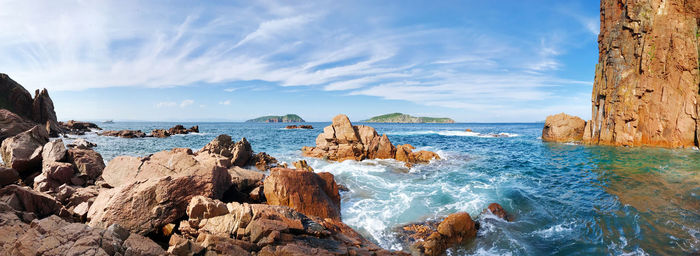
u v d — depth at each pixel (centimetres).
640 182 1598
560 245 927
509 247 923
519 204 1311
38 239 616
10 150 1565
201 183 1026
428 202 1355
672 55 3094
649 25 3216
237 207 817
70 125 6806
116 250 625
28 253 580
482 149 3403
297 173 1212
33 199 919
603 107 3653
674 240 930
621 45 3459
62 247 595
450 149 3403
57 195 1114
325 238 802
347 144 2608
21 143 1619
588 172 1950
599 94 3700
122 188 958
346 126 2884
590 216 1144
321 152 2652
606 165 2175
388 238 995
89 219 918
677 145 3039
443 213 1209
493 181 1748
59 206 986
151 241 687
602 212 1179
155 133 6019
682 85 3045
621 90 3406
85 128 6988
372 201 1384
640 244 914
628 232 998
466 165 2298
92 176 1450
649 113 3212
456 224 974
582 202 1311
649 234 977
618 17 3616
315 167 2159
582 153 2920
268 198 1190
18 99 4728
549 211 1220
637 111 3284
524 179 1792
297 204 1122
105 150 3144
